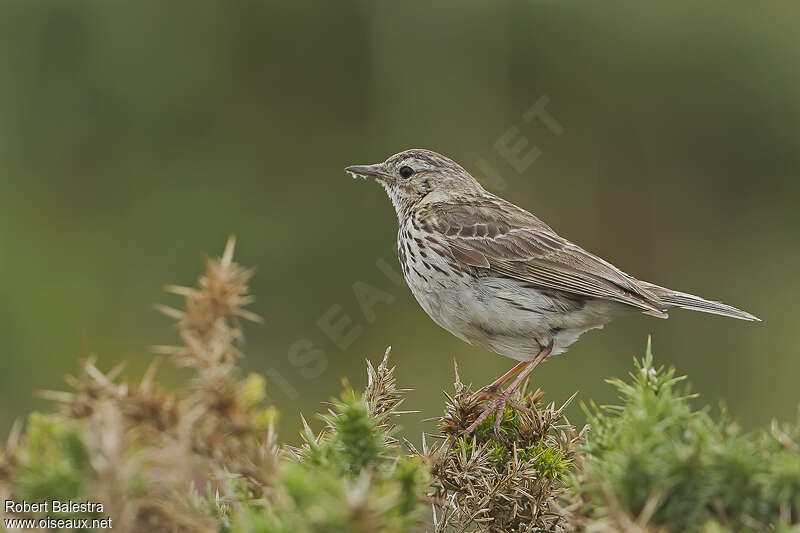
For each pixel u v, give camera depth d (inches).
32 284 527.8
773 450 149.0
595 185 601.6
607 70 586.2
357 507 118.8
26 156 549.6
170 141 574.2
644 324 589.3
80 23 546.9
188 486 163.3
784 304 585.0
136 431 139.9
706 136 600.4
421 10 583.5
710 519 139.7
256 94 589.9
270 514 134.0
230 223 573.3
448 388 575.5
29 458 139.7
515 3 575.8
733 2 570.3
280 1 577.9
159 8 558.6
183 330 146.9
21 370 510.6
